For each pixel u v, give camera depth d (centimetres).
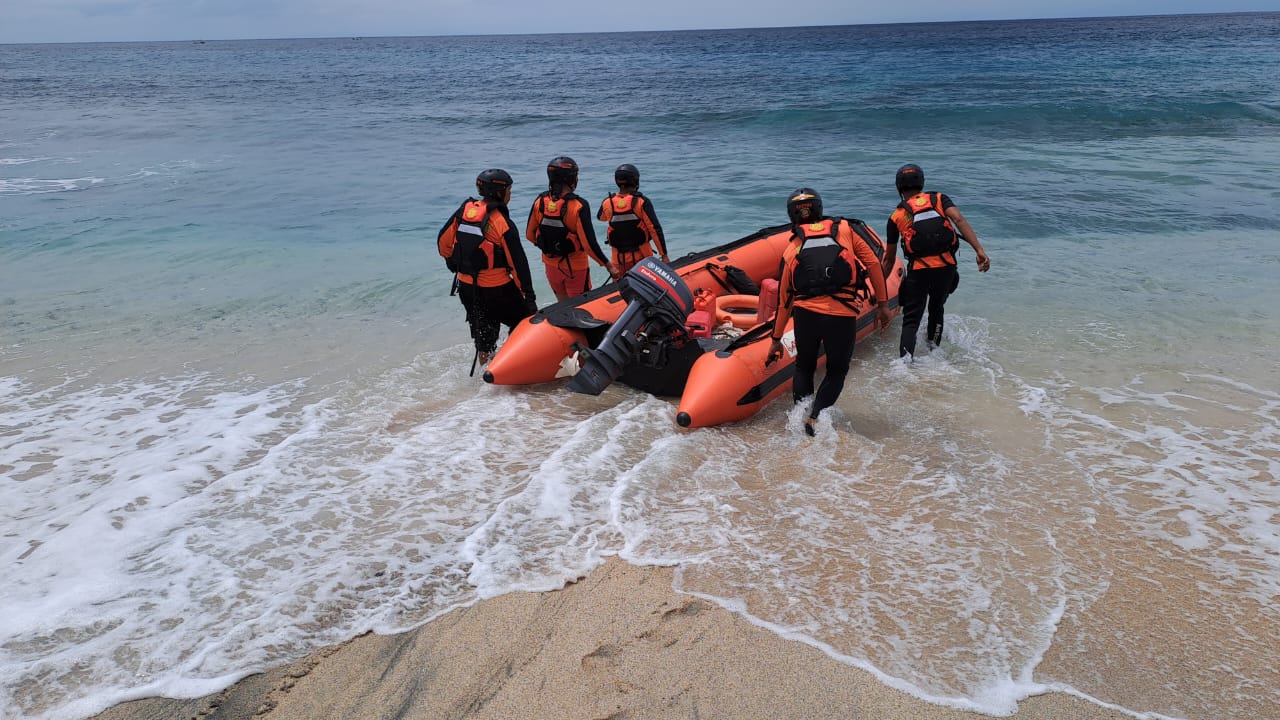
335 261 905
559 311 554
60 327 665
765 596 301
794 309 459
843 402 498
